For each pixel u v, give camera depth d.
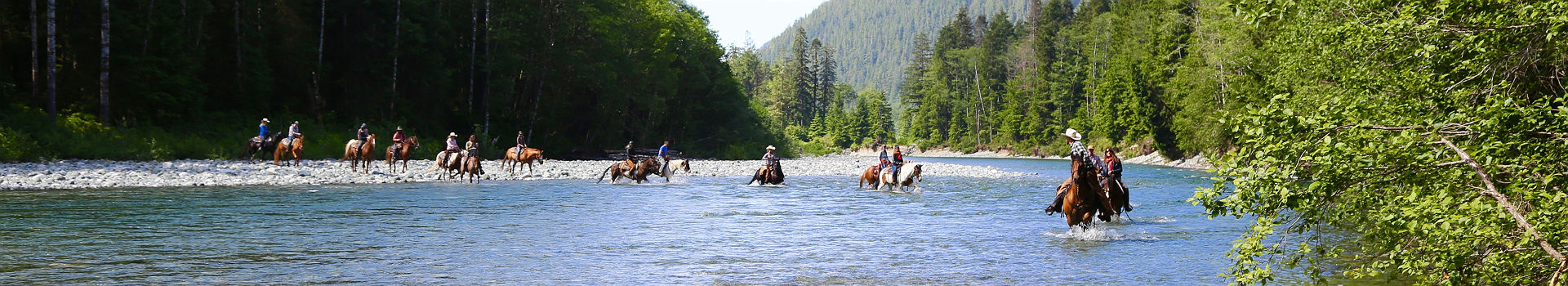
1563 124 6.18
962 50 151.00
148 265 11.12
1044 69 124.69
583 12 60.62
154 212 18.05
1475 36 8.02
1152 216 18.69
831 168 50.47
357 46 53.09
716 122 82.56
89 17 42.25
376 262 11.56
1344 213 7.89
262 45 49.69
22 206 19.09
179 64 44.56
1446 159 6.81
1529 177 6.54
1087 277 10.57
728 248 13.30
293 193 24.38
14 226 15.34
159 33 43.97
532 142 62.81
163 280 10.03
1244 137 7.64
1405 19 8.69
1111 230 15.53
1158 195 26.36
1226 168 7.42
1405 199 7.10
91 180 27.09
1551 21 7.20
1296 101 8.01
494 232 15.20
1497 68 8.32
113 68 42.09
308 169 33.69
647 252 12.70
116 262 11.30
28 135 34.81
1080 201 14.42
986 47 146.75
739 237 14.68
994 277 10.60
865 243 13.92
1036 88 121.88
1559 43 7.61
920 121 148.75
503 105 59.06
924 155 136.38
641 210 20.08
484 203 21.94
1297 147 6.97
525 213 18.98
